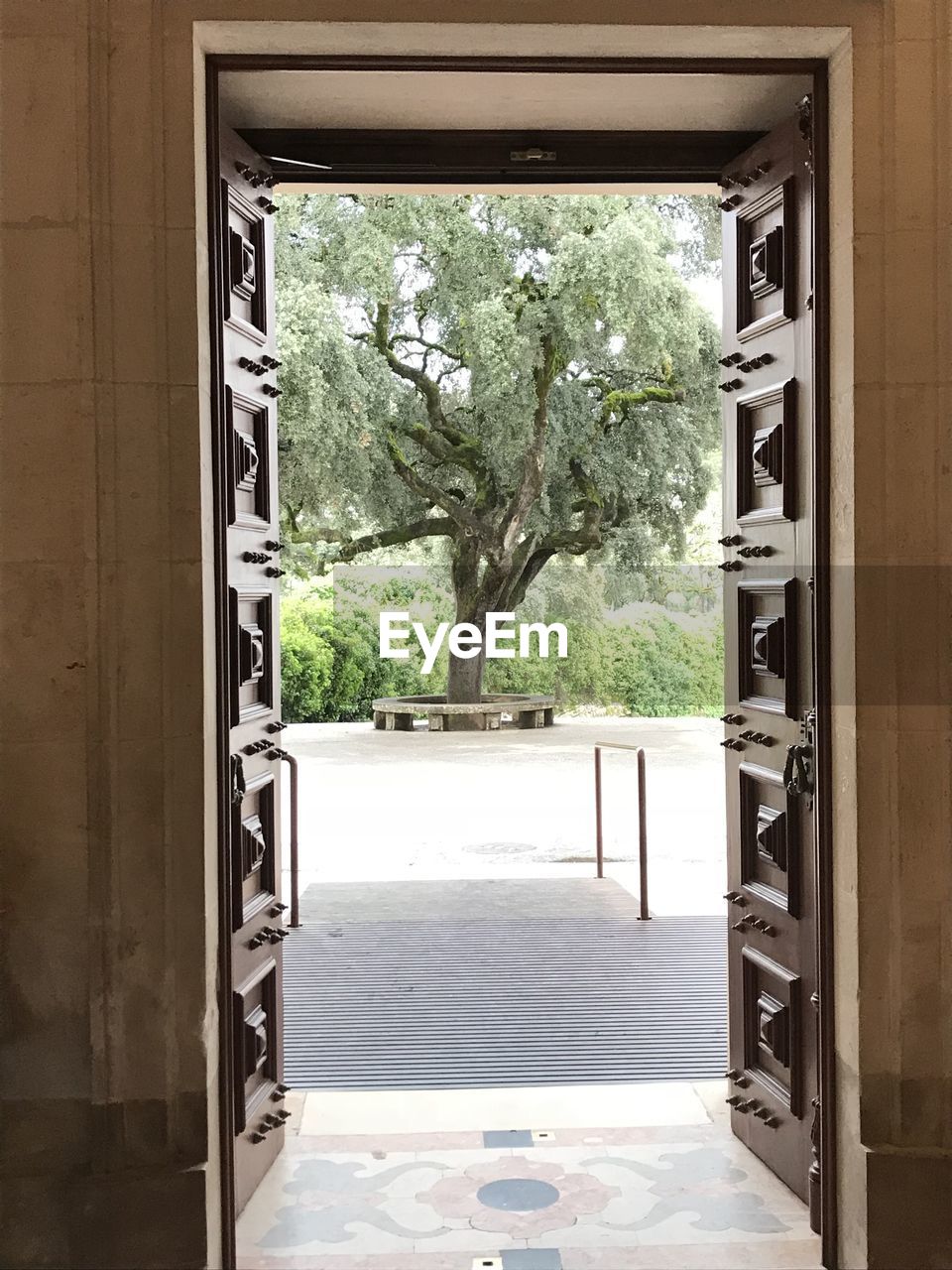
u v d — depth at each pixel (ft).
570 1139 12.81
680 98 11.62
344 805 33.58
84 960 9.65
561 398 52.60
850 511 10.05
